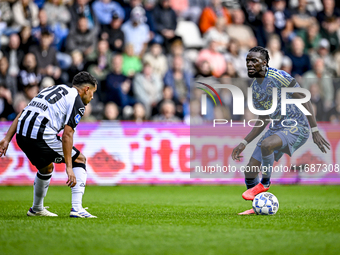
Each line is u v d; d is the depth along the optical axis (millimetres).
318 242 11375
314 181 36562
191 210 20781
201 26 50375
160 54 45781
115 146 37531
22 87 40875
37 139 15148
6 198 26828
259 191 18422
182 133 37938
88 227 13648
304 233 12820
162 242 11289
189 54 48875
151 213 19047
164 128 37906
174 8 50594
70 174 14906
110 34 45719
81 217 16172
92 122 37406
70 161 15086
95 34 45188
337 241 11539
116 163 37469
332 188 35438
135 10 46875
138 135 37750
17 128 15430
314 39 51750
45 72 41875
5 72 40969
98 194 30578
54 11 44250
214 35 49656
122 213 19000
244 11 51438
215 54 48125
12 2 43531
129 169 37594
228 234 12586
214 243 11195
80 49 44250
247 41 50219
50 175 16531
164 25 48500
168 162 37875
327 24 52656
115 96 42750
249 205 23688
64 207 21938
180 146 37875
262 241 11500
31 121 15172
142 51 46812
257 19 51156
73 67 43219
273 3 51938
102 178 37281
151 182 37625
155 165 37781
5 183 35781
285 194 31438
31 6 44219
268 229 13609
